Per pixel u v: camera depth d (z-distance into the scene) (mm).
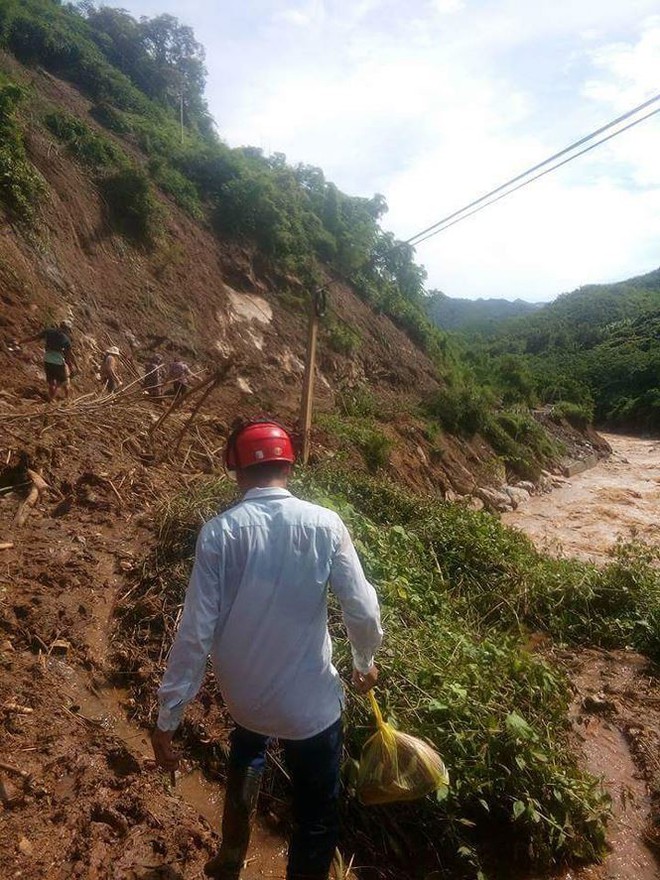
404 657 4230
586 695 5277
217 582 2273
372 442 13047
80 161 15883
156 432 9008
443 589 6637
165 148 20953
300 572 2314
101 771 3273
